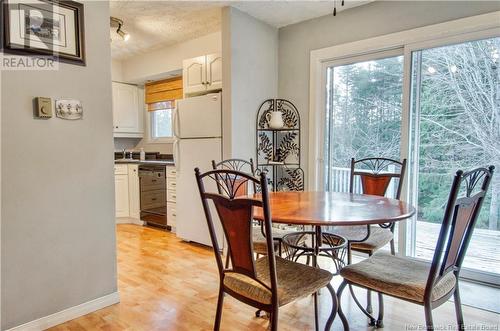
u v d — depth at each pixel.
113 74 4.85
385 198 2.06
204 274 2.67
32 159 1.80
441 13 2.54
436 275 1.35
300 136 3.47
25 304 1.80
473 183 1.55
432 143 2.68
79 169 2.00
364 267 1.62
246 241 1.35
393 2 2.78
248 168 3.24
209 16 3.26
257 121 3.35
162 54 4.34
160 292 2.34
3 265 1.71
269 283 1.45
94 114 2.05
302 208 1.71
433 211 2.70
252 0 2.87
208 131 3.24
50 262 1.89
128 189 4.54
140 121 5.22
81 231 2.02
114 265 2.19
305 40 3.36
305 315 2.01
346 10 3.05
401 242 2.82
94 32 2.03
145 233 4.00
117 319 1.98
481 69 2.42
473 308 2.09
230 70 3.03
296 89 3.47
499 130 2.37
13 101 1.72
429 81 2.67
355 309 2.09
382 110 2.98
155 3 2.93
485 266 2.47
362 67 3.09
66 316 1.95
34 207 1.82
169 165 3.97
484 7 2.35
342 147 3.27
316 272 1.58
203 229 3.37
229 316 2.01
